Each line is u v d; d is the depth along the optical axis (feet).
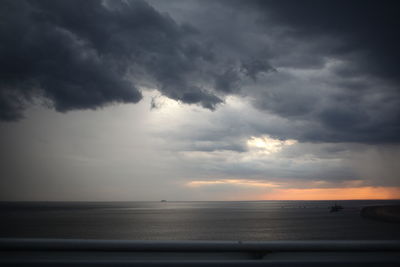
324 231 196.44
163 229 226.17
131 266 3.97
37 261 3.90
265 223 280.31
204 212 562.25
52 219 333.21
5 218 346.74
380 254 4.30
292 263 4.03
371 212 475.31
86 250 4.10
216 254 4.25
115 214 465.47
